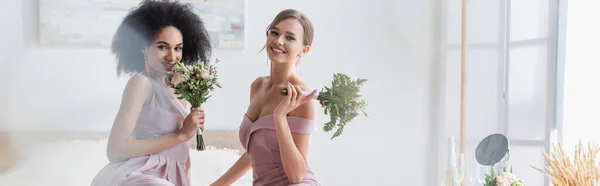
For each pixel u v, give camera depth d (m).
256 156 2.55
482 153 2.88
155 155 2.65
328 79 3.15
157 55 2.74
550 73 3.31
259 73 3.06
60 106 2.88
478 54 3.28
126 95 2.66
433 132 3.31
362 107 2.55
